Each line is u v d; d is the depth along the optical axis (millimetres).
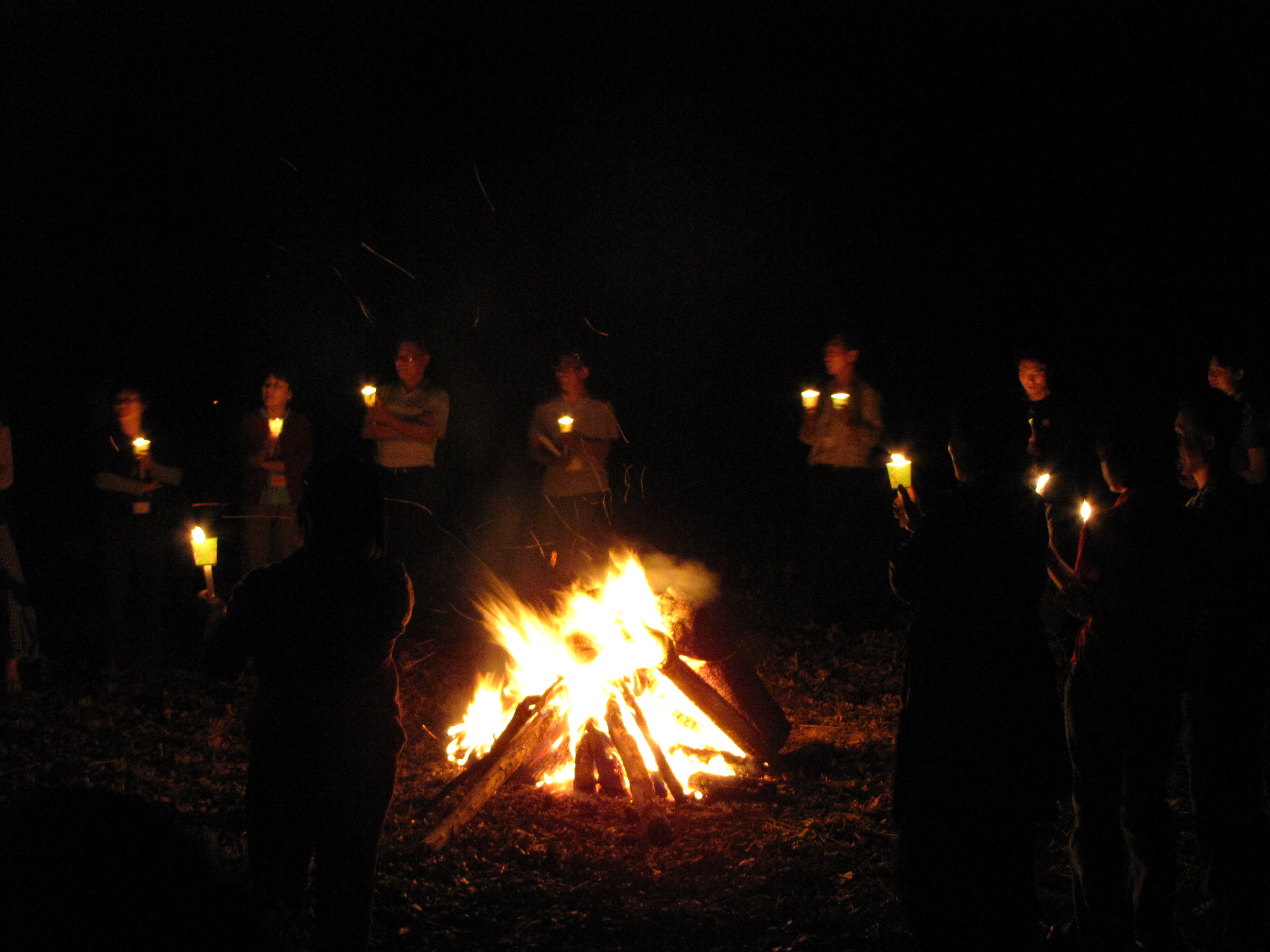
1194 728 3789
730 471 15258
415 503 9156
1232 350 4520
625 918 4234
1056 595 3797
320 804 3209
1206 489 3832
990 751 3207
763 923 4168
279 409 8344
